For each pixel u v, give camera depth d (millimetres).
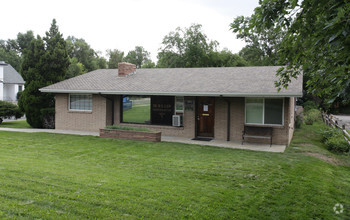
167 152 10781
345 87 4383
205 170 8250
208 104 14242
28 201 5406
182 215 5109
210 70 16891
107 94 15492
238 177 7625
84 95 16312
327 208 5812
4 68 44062
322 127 19656
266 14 4430
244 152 10914
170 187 6602
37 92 17891
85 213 5008
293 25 4621
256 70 15766
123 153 10531
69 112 16641
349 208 5879
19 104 18500
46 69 18141
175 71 17562
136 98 15594
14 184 6305
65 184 6473
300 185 7082
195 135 14367
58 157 9758
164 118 15008
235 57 38812
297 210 5641
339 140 12734
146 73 17812
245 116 13250
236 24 4941
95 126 15992
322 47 4547
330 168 9242
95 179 7012
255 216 5297
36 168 7871
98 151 10812
